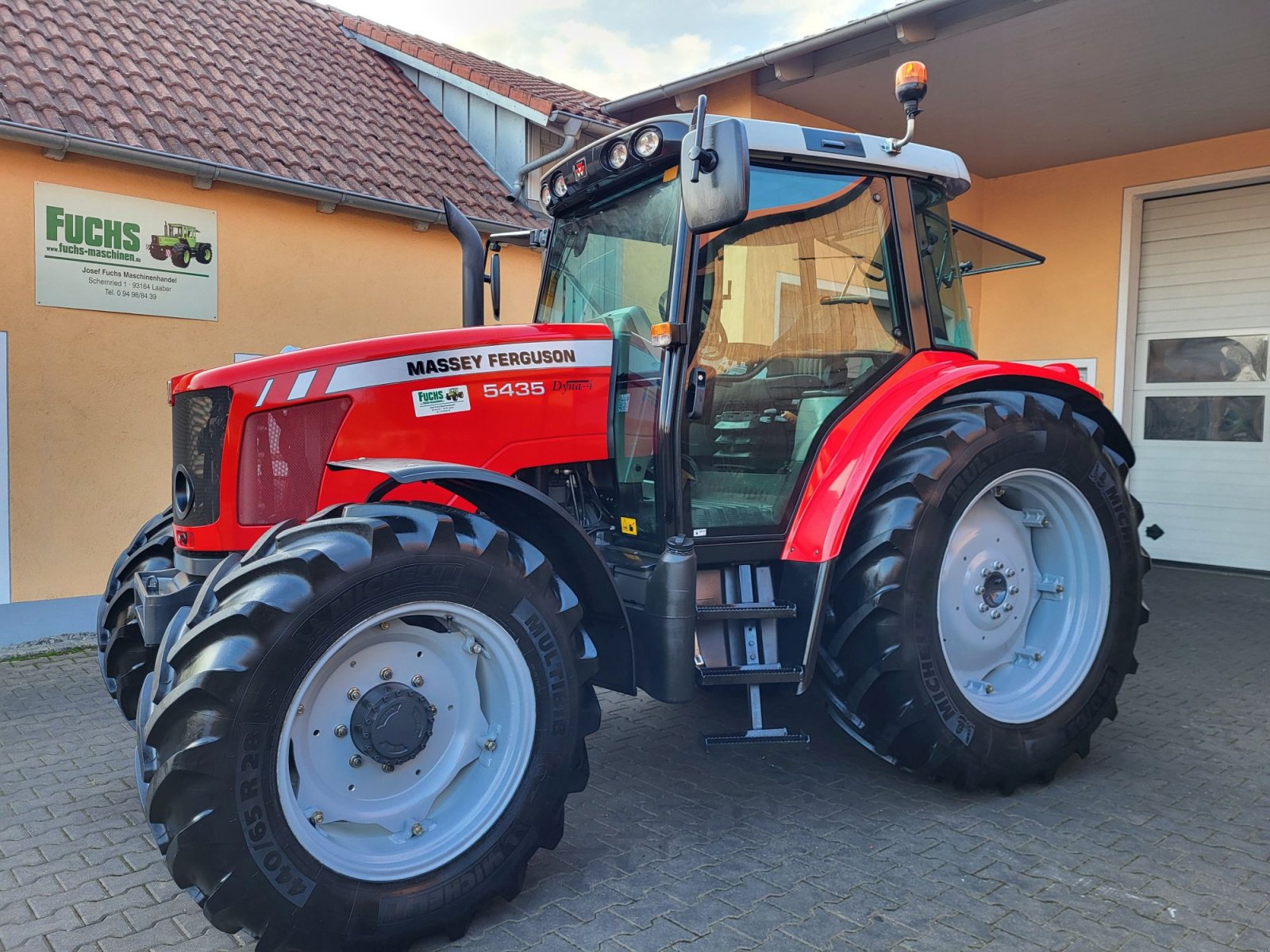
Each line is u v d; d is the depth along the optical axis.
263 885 2.04
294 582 2.10
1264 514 7.12
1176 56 5.80
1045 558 3.46
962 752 2.99
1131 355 7.71
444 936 2.29
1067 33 5.50
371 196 6.35
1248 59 5.83
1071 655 3.31
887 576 2.89
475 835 2.31
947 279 3.55
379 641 2.30
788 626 2.96
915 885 2.51
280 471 2.69
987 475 3.07
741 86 6.69
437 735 2.39
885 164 3.21
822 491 3.01
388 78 8.66
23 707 4.15
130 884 2.57
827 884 2.52
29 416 5.15
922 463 2.98
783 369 3.09
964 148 7.56
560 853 2.72
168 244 5.61
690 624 2.69
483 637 2.37
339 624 2.14
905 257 3.32
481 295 3.72
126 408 5.50
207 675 2.00
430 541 2.24
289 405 2.67
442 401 2.77
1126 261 7.63
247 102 6.86
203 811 1.99
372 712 2.28
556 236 3.54
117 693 3.18
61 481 5.28
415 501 2.68
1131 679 4.50
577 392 2.96
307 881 2.09
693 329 2.87
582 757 2.50
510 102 7.75
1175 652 4.98
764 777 3.30
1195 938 2.25
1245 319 7.14
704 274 2.90
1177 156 7.35
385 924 2.17
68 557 5.33
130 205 5.45
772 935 2.27
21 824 2.96
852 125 7.33
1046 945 2.22
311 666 2.11
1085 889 2.48
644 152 2.86
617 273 3.17
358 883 2.16
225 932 2.18
